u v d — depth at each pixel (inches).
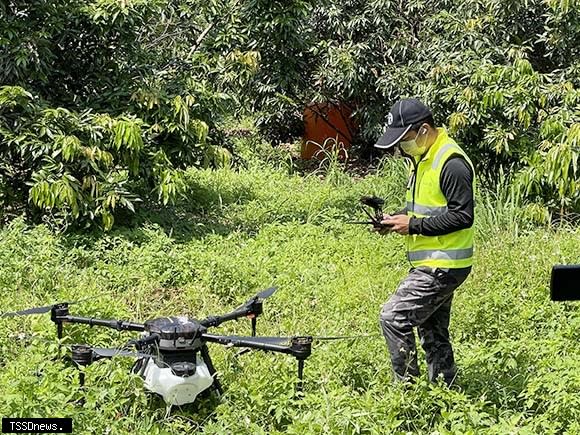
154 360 138.9
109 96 261.9
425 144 144.4
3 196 251.0
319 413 130.6
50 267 211.0
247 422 133.3
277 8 322.0
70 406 125.3
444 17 328.2
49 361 140.7
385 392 147.9
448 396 137.5
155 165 257.3
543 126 274.8
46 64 255.9
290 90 376.2
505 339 166.2
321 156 399.5
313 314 196.5
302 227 264.1
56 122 241.8
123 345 151.0
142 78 265.1
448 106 308.3
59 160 241.0
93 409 128.8
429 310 145.0
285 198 318.7
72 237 240.7
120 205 260.2
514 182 277.0
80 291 198.5
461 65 306.8
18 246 216.4
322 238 255.8
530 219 269.7
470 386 153.1
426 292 143.6
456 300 196.7
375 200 149.9
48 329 163.2
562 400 136.8
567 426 136.3
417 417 139.0
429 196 144.1
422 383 140.6
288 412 137.5
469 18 329.4
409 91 339.3
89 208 240.5
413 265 146.9
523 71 289.3
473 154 296.5
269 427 138.6
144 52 278.7
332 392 136.6
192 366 136.5
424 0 353.7
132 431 132.9
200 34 314.5
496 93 284.5
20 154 243.8
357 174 375.6
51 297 195.5
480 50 315.9
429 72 315.9
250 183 340.8
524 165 288.2
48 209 241.3
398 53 356.5
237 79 318.0
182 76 276.4
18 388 127.6
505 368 158.1
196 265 223.3
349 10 365.4
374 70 356.8
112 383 134.7
